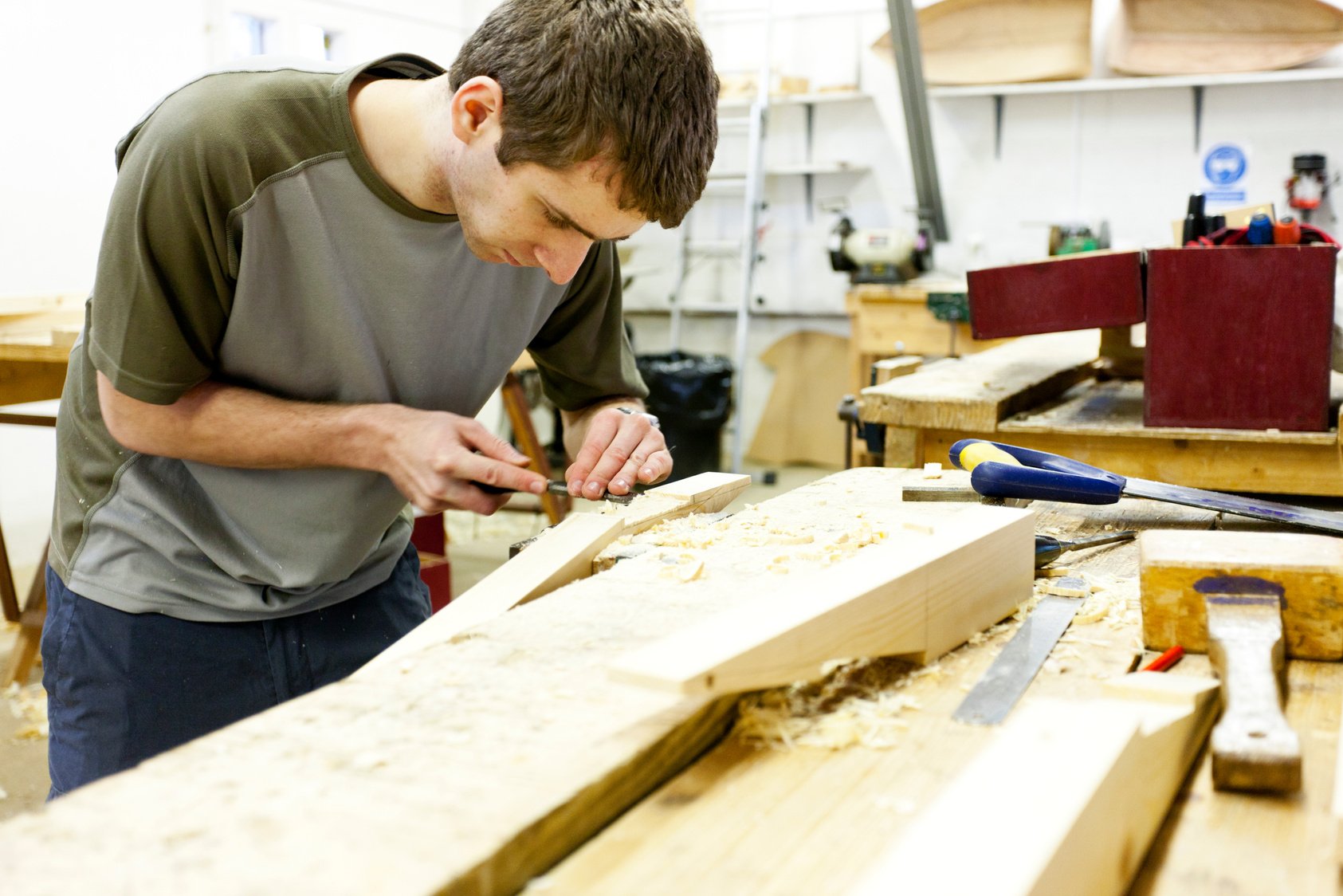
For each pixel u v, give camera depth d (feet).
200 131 3.14
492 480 3.34
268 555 3.83
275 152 3.26
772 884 1.70
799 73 16.70
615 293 4.42
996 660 2.66
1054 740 1.82
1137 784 1.87
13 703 8.14
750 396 17.81
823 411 17.22
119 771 3.83
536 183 2.93
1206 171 14.52
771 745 2.19
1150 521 4.05
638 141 2.79
